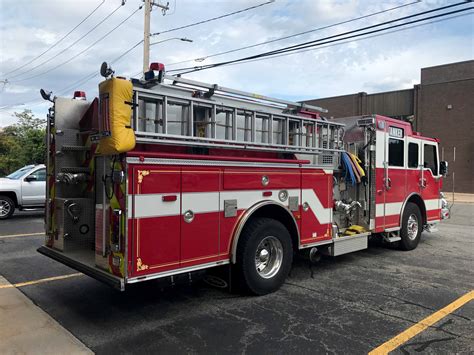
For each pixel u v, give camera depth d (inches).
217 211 177.5
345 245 248.8
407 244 314.3
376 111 1213.7
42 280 230.5
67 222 193.2
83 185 208.1
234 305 188.4
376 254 307.0
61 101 202.7
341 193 272.7
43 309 183.2
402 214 303.7
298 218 218.5
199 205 169.9
